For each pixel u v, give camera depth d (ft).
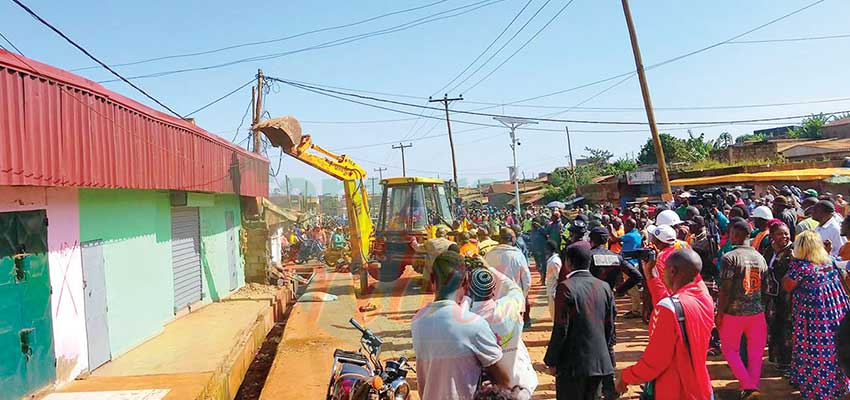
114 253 29.89
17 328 21.76
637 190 100.01
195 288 43.16
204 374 25.05
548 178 191.93
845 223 20.43
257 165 58.44
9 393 21.09
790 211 29.48
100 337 27.73
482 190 229.66
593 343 14.89
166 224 37.42
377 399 14.79
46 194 23.89
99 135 25.22
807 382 18.61
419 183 51.24
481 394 10.66
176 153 34.58
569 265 15.85
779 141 129.90
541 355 27.12
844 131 149.59
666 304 13.29
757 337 19.06
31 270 22.66
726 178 78.48
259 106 75.25
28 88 20.31
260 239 58.49
